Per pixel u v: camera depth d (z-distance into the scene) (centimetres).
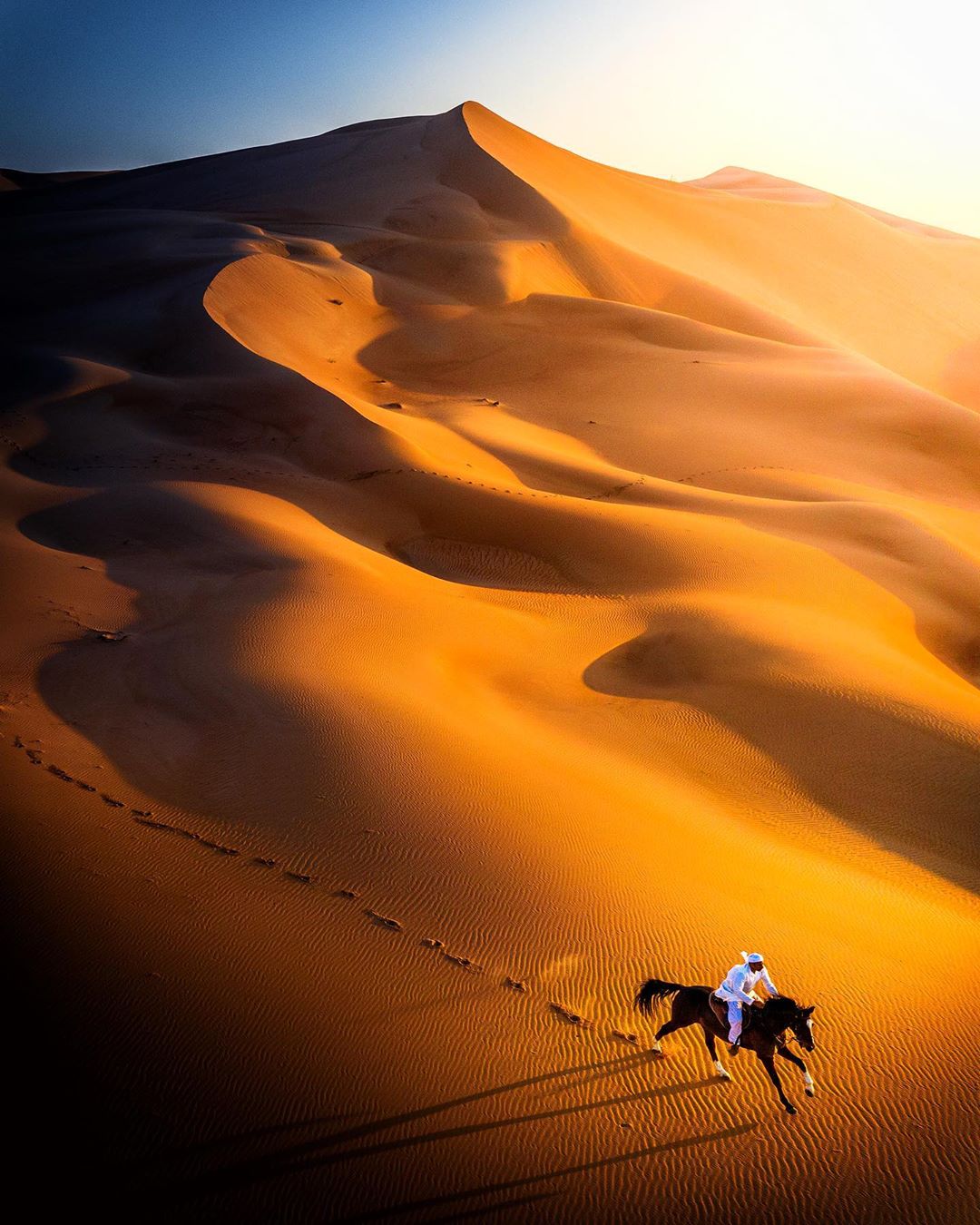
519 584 3316
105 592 2686
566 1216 888
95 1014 1102
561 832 1503
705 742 2092
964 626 3131
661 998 1154
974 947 1357
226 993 1138
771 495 4675
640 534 3500
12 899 1303
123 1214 875
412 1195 899
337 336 6366
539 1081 1028
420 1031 1088
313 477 4078
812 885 1481
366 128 13750
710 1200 912
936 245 14662
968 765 1991
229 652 2205
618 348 6725
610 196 11519
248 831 1479
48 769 1678
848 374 6425
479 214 9056
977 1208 917
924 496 5003
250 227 7938
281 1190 900
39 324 6188
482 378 6184
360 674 2095
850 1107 1018
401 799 1559
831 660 2448
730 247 11762
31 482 3794
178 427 4656
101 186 13338
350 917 1276
